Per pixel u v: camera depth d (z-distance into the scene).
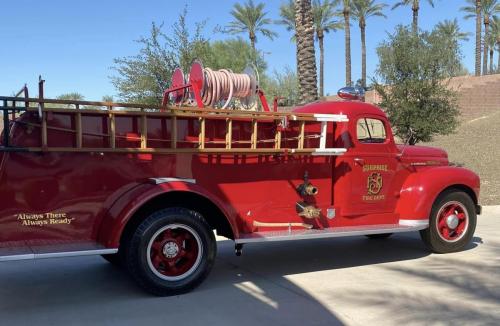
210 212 5.97
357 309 5.16
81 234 5.33
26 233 5.13
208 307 5.24
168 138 5.67
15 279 6.31
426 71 14.89
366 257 7.41
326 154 6.43
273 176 6.28
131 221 5.48
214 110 5.72
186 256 5.67
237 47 26.86
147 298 5.53
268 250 7.87
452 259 7.21
